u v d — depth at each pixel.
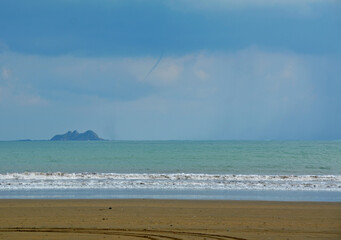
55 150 129.12
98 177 43.53
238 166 64.81
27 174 44.69
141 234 16.42
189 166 64.88
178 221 19.33
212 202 26.03
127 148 145.50
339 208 23.92
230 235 16.36
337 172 56.34
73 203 25.17
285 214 21.72
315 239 15.73
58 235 16.11
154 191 32.59
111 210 22.59
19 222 18.86
